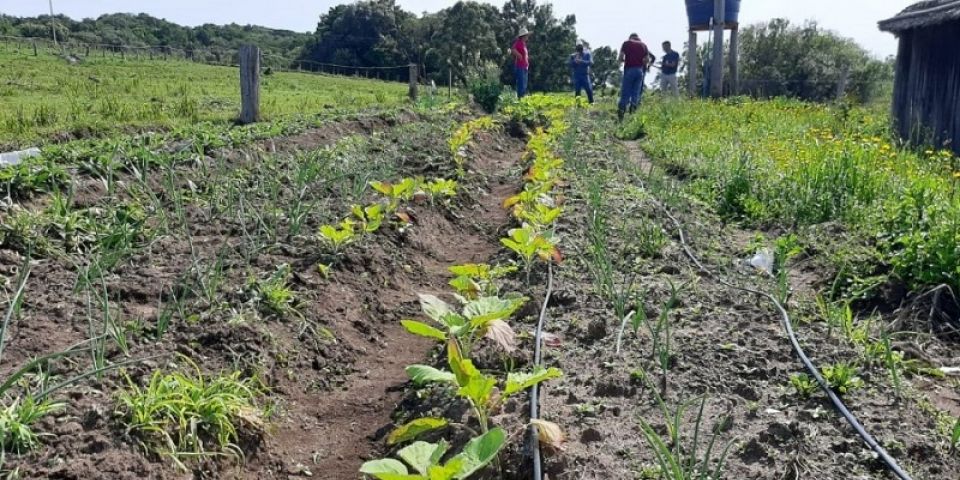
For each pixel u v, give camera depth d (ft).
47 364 11.53
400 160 31.50
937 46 37.52
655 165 34.50
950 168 29.27
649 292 16.39
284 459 11.46
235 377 12.30
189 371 12.16
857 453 10.30
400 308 17.40
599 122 53.67
